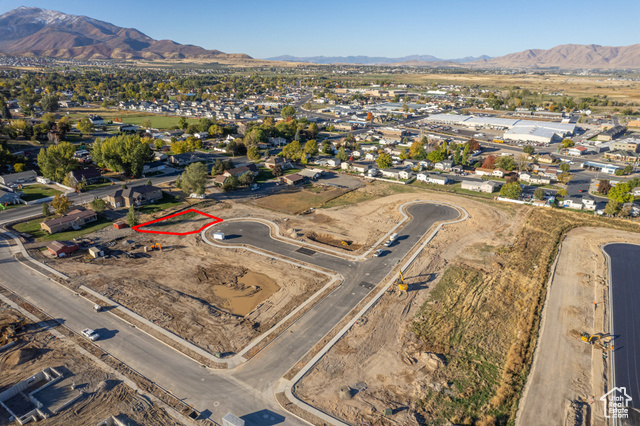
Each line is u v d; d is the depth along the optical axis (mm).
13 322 56281
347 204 109688
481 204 110625
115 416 41844
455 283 70438
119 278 69500
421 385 47625
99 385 45875
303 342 54344
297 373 48688
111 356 50812
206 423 41406
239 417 42312
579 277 72875
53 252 76438
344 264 75938
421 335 56719
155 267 74000
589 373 50156
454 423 42562
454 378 49031
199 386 46344
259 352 52281
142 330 55906
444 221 97938
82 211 93312
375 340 55250
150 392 45344
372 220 98188
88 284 67062
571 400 45875
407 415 43156
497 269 75500
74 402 43688
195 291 66938
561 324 59656
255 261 77000
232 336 55281
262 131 181250
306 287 67938
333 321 58969
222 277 71438
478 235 90500
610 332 58031
